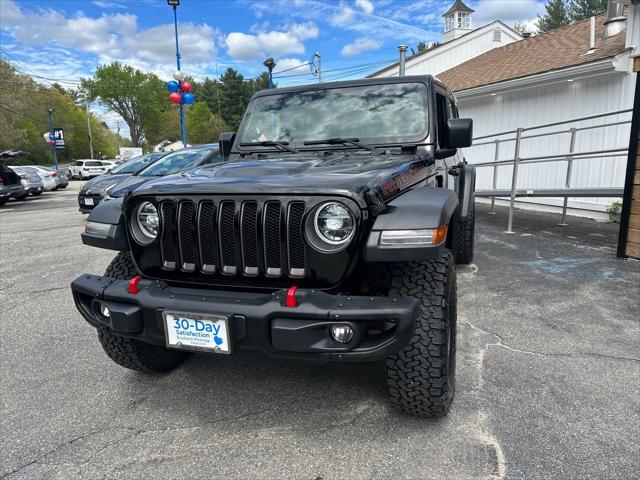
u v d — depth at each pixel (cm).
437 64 1708
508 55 1273
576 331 357
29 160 5038
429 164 305
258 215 214
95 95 7612
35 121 4847
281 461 221
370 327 217
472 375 293
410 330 202
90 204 1031
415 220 207
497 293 448
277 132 356
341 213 205
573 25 1248
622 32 926
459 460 216
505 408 257
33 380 307
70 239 831
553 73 852
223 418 258
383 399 271
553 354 320
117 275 271
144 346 289
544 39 1259
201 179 243
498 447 224
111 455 230
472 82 1128
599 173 849
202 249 229
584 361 309
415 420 249
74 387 296
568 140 898
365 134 334
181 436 243
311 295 207
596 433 234
